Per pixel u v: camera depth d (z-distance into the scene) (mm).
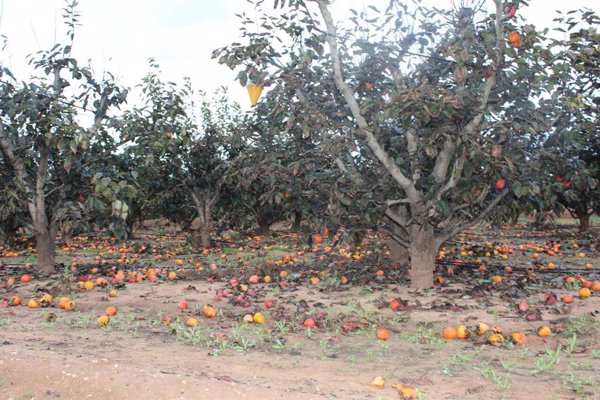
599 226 26984
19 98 10648
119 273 10492
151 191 17469
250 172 9844
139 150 11695
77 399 3971
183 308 7613
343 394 4176
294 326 6695
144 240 21406
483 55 8117
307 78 8633
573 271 11148
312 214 9664
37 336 6059
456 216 9344
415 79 8570
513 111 8516
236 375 4676
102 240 21578
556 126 8867
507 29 7590
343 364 5164
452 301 8125
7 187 10789
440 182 8320
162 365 4922
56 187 11734
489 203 9477
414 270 9258
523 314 7090
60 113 10922
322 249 15867
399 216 9383
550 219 9461
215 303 8219
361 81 8664
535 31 7207
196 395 4000
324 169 9477
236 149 16625
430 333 6344
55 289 9148
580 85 8820
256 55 8156
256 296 8734
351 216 9695
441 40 8523
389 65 8242
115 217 11070
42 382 4211
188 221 21156
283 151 10242
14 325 6684
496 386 4457
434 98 7238
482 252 13727
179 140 13297
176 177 17281
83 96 11859
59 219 10758
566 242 17688
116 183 10742
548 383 4535
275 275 10750
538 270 11234
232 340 6039
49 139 10477
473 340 6020
